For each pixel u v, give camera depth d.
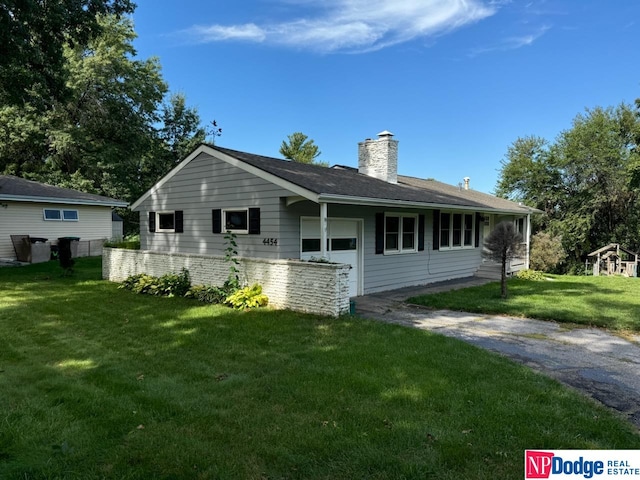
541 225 28.00
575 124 26.42
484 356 5.40
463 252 15.42
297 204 9.64
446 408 3.80
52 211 19.77
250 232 9.86
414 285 12.93
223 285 9.63
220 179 10.64
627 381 4.70
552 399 4.02
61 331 6.73
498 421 3.54
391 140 13.86
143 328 6.90
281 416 3.65
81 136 25.81
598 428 3.46
